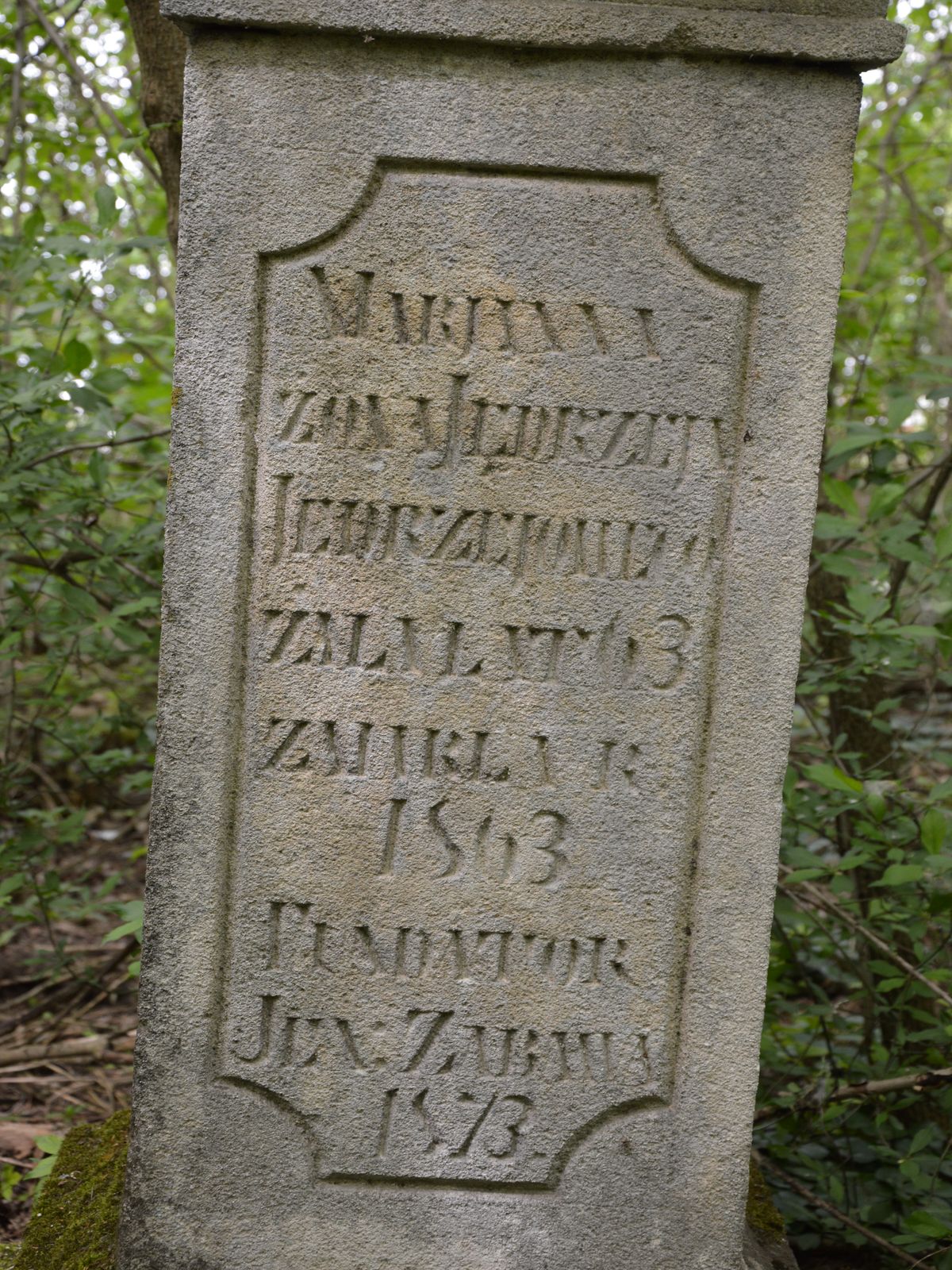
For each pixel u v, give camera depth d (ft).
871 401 8.95
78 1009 8.48
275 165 5.87
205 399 5.94
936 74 11.46
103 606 8.21
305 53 5.84
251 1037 6.08
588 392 5.96
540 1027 6.10
